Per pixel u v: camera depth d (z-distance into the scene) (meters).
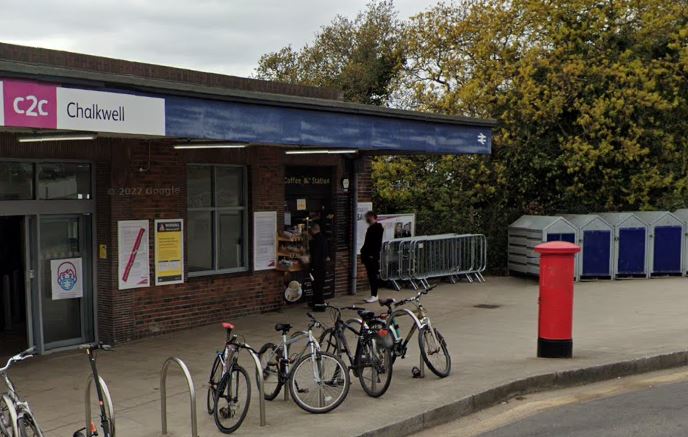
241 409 6.48
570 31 20.14
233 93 8.63
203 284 11.87
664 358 9.23
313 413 7.06
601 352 9.54
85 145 10.01
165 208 11.15
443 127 12.30
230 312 12.37
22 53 9.50
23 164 9.73
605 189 20.08
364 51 29.61
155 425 6.79
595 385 8.58
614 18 20.28
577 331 11.18
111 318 10.53
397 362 9.26
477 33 21.34
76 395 7.90
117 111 7.47
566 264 9.23
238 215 12.78
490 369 8.74
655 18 20.12
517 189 20.55
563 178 20.44
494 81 20.09
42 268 10.08
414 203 21.23
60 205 10.11
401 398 7.53
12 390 5.73
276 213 13.20
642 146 19.91
